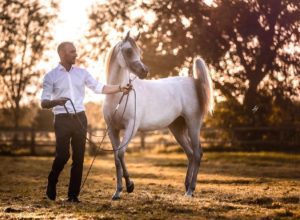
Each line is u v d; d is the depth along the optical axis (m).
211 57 31.48
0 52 38.91
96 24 34.56
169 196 9.77
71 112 8.51
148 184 12.46
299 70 31.86
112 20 34.75
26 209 8.12
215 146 30.17
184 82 10.82
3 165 20.41
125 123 9.62
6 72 38.69
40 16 39.62
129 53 9.34
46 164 21.23
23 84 39.69
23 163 21.84
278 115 32.25
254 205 8.76
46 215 7.61
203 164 20.44
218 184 12.75
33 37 39.75
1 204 8.84
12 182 13.31
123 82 9.46
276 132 30.52
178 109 10.54
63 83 8.52
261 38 31.89
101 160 24.30
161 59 32.28
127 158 25.08
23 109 43.16
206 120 32.72
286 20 31.34
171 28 32.38
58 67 8.57
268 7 31.41
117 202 8.88
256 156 23.98
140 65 9.26
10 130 31.56
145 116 9.95
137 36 9.75
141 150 32.91
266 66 32.19
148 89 10.09
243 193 10.41
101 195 10.06
